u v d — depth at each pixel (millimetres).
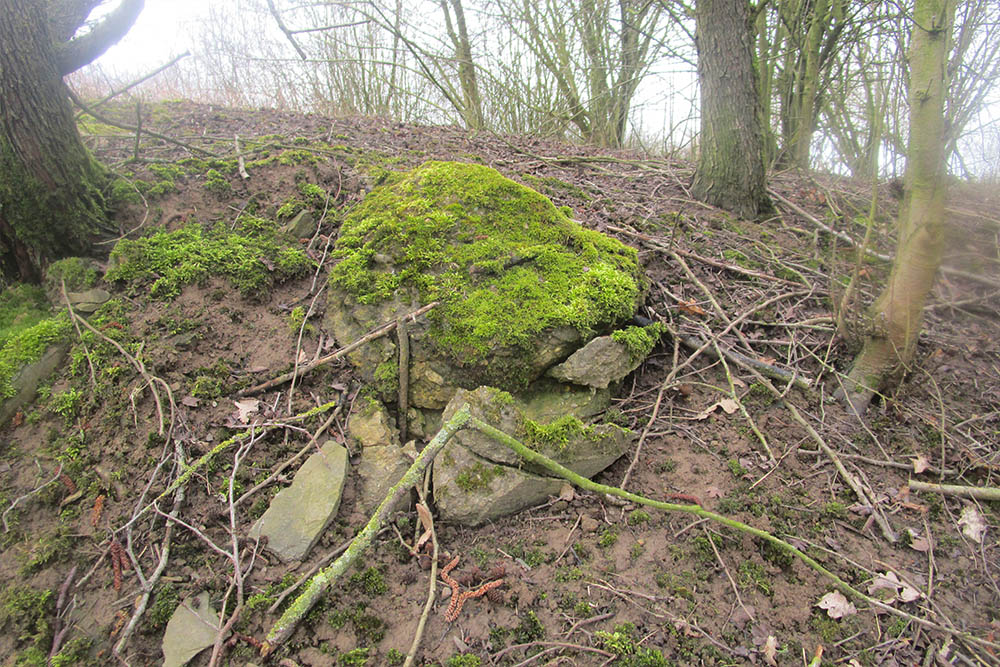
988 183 5184
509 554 2621
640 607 2393
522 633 2322
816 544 2678
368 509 2734
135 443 2779
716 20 4668
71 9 3408
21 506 2559
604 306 3252
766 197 4941
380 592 2447
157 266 3387
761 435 3068
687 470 2980
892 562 2631
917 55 2832
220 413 2953
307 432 2930
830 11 5461
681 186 5277
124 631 2270
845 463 3018
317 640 2289
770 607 2443
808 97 5898
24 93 3125
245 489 2740
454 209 3494
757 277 4090
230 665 2217
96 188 3596
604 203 4836
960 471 2963
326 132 5492
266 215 3908
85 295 3262
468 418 2488
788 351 3561
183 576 2451
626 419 3197
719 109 4770
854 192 5348
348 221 3785
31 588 2354
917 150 2881
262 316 3373
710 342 3531
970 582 2561
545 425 2902
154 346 3070
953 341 3646
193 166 4105
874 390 3227
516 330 3066
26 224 3293
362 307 3285
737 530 2674
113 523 2566
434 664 2223
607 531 2695
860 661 2281
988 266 3955
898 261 3104
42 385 2928
